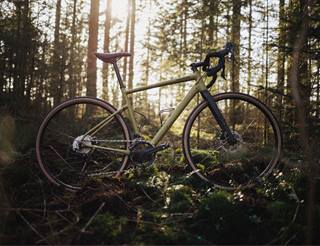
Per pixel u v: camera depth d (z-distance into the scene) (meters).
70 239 2.76
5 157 4.30
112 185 3.60
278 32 6.32
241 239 2.90
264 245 2.80
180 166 4.42
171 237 2.81
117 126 4.10
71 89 13.98
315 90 5.38
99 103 3.97
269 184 3.66
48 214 3.08
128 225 3.02
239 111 5.37
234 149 4.06
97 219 2.96
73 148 3.95
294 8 5.62
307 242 2.62
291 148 5.18
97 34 13.27
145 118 4.06
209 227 2.94
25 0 11.55
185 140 3.92
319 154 4.27
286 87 6.12
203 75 3.93
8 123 7.04
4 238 2.82
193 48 11.76
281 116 6.01
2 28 11.34
